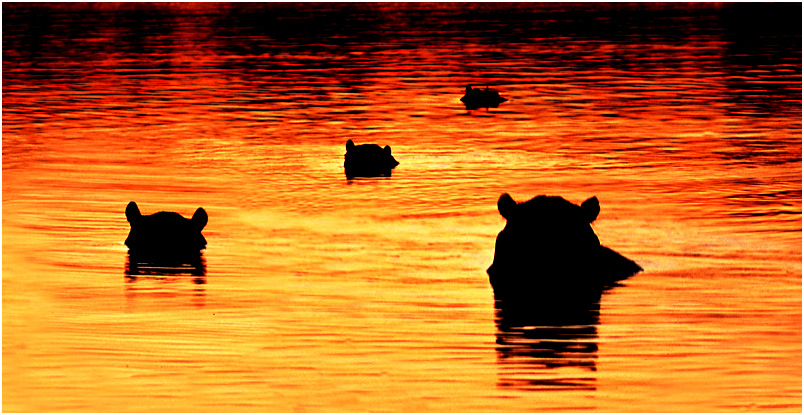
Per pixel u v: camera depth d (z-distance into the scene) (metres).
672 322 45.59
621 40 187.88
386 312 47.25
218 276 53.31
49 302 48.94
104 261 56.44
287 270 54.34
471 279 52.62
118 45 181.75
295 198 72.81
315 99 124.69
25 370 40.22
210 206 70.06
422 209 69.19
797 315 46.41
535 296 49.50
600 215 66.50
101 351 42.19
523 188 75.94
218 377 39.38
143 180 79.06
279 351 42.12
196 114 112.88
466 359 41.03
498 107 118.44
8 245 59.88
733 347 42.44
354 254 57.66
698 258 56.00
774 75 142.75
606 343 42.91
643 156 88.44
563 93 128.50
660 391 37.75
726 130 101.50
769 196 71.75
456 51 173.50
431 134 101.19
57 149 91.94
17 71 148.88
